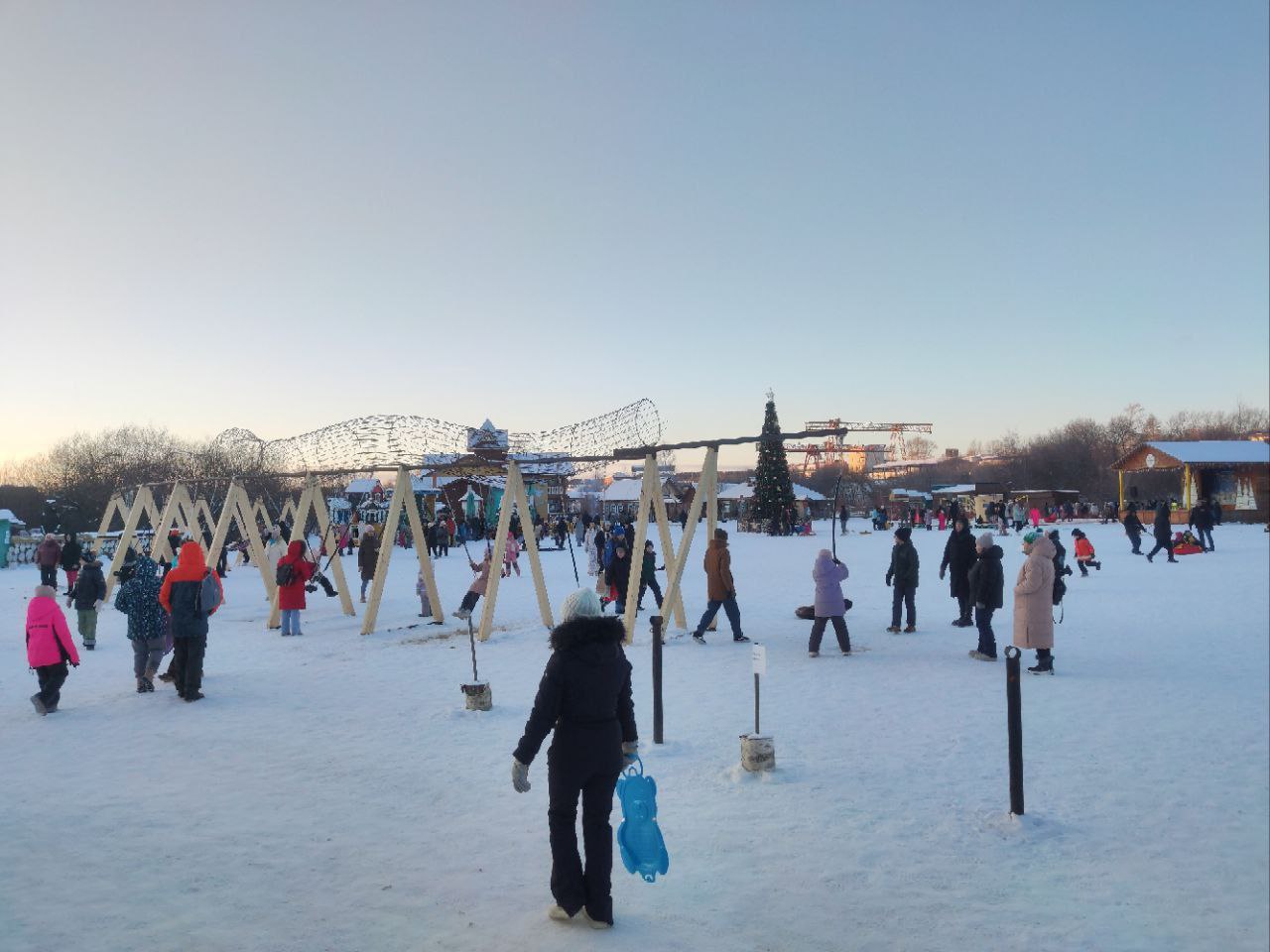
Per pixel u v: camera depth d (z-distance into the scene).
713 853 5.89
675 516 69.00
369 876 5.44
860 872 5.63
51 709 9.91
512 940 4.60
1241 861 5.87
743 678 11.47
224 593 23.62
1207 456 51.03
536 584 16.50
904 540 15.14
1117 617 16.72
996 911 5.13
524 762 4.71
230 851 5.84
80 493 46.47
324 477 19.39
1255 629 15.20
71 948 4.50
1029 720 9.34
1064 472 98.62
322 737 8.81
